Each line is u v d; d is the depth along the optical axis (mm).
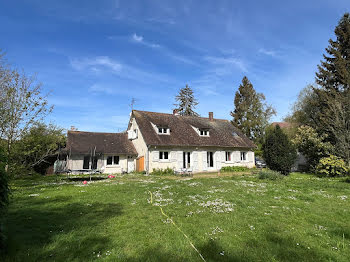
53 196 9766
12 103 11430
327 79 24516
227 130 30531
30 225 5754
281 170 19406
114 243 4711
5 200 4352
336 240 5000
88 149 23094
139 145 24234
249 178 16734
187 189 11555
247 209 7523
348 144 18641
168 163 22688
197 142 24594
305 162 25031
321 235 5230
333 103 20766
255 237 5098
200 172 23844
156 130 23719
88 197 9555
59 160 21891
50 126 17672
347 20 23516
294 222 6188
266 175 16250
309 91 26953
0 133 11273
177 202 8523
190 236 5141
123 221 6180
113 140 26062
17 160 12539
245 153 29219
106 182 15289
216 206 7844
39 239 4879
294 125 28172
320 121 23047
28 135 12352
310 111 26219
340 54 23250
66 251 4340
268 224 5992
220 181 15062
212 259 4098
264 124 40344
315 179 16531
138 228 5621
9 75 11727
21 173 12727
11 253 4133
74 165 22297
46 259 4020
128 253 4277
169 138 23469
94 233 5277
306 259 4125
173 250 4410
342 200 9078
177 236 5094
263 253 4332
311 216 6742
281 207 7805
